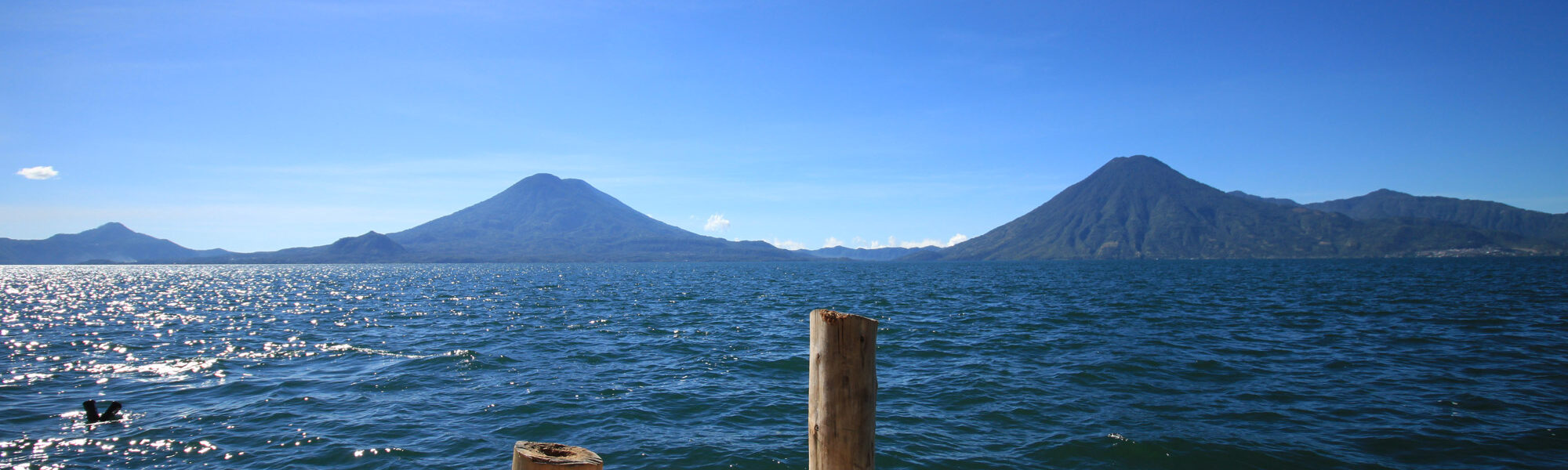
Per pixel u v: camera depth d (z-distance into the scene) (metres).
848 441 4.44
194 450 11.62
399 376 17.86
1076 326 28.69
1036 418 13.28
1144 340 23.73
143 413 14.00
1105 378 16.80
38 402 14.98
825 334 4.48
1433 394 14.80
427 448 11.70
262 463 10.98
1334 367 18.17
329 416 13.74
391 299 53.97
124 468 10.77
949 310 38.06
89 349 23.42
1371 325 27.83
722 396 15.45
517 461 4.17
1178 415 13.32
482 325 31.36
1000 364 18.97
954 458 11.02
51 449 11.66
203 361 20.41
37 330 29.98
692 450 11.58
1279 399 14.59
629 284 86.69
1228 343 22.81
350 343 24.61
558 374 18.09
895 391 15.66
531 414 13.88
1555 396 14.50
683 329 29.30
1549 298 42.94
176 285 90.62
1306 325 28.17
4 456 11.28
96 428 12.84
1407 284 66.06
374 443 11.98
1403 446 11.31
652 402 14.94
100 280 114.00
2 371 18.92
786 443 11.99
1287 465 10.53
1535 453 10.86
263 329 30.06
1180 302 43.72
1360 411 13.48
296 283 96.75
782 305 44.88
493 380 17.36
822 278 108.50
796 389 16.33
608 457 11.24
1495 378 16.42
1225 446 11.37
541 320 34.25
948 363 19.34
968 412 13.73
